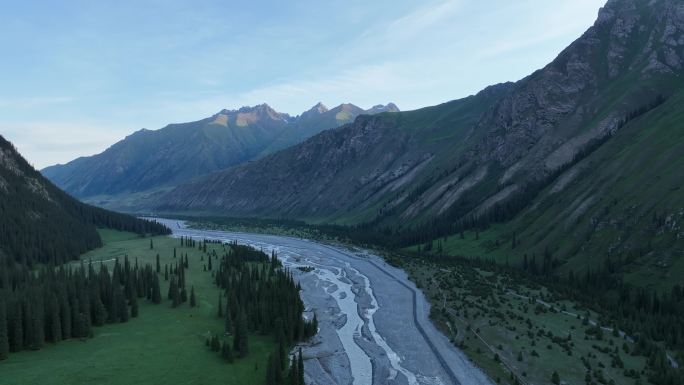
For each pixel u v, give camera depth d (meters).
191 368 75.25
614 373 72.75
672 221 121.62
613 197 147.75
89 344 83.94
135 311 101.38
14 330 78.31
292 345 90.50
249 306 98.62
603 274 122.19
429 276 145.75
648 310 102.00
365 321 107.12
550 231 159.00
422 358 84.69
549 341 86.81
